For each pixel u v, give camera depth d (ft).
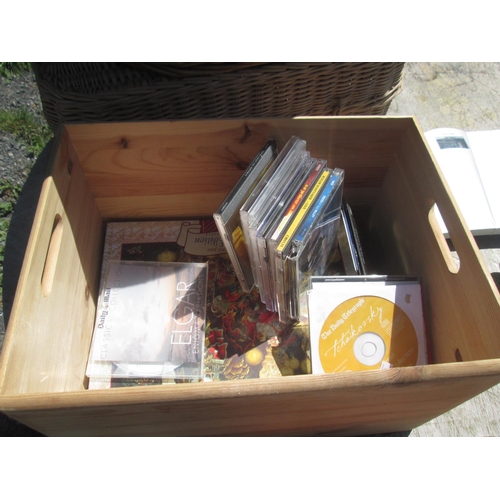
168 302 3.32
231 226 2.71
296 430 2.97
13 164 5.14
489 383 2.24
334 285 2.98
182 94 3.11
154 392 2.07
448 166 4.38
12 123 5.33
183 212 3.75
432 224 2.93
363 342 2.93
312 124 3.05
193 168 3.33
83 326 3.18
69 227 3.00
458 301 2.67
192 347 3.17
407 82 5.39
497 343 2.29
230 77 3.03
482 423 3.55
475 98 5.27
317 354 2.90
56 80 3.13
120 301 3.32
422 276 3.12
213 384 2.08
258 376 3.08
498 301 2.28
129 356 3.13
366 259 4.07
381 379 2.08
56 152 2.82
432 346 3.02
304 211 2.70
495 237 4.34
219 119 2.99
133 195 3.53
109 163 3.23
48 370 2.64
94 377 3.09
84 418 2.26
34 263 2.49
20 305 2.33
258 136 3.12
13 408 2.05
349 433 3.26
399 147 3.21
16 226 4.60
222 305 3.35
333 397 2.22
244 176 2.78
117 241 3.62
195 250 3.59
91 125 2.95
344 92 3.44
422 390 2.25
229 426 2.71
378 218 3.81
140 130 3.01
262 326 3.26
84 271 3.27
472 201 4.21
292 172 2.81
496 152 4.50
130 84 3.08
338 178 2.86
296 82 3.20
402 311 2.97
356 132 3.12
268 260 2.78
